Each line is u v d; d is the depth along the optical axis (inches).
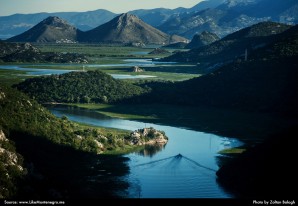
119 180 6171.3
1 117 6653.5
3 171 5319.9
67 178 6077.8
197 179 6274.6
